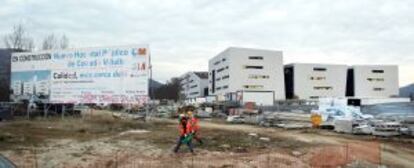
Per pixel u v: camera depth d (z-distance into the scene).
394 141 27.27
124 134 26.30
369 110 44.19
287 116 44.41
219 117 56.44
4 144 20.30
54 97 38.03
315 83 126.06
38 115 39.94
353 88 130.25
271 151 20.45
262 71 121.38
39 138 23.12
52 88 38.12
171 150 19.67
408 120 32.44
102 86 36.09
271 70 122.12
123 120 39.75
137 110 55.38
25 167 14.95
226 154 18.98
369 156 20.12
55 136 24.45
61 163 16.05
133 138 24.09
